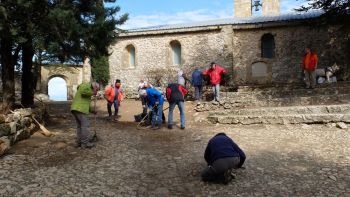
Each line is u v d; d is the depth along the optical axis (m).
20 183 6.29
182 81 17.67
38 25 9.23
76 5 10.12
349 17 18.09
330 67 20.02
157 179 6.61
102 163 7.55
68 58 10.31
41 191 5.96
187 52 23.41
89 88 8.72
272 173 6.79
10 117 8.74
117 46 25.25
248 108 13.21
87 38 10.05
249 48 22.45
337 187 6.02
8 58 10.37
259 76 22.23
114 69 25.34
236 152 6.35
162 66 24.02
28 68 12.31
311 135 9.66
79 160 7.74
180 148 8.80
